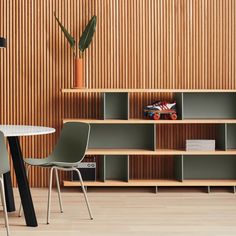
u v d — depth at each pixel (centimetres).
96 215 490
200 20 651
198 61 651
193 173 647
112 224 454
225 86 654
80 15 646
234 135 646
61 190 621
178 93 627
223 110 647
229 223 458
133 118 646
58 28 644
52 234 420
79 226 446
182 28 650
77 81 617
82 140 474
